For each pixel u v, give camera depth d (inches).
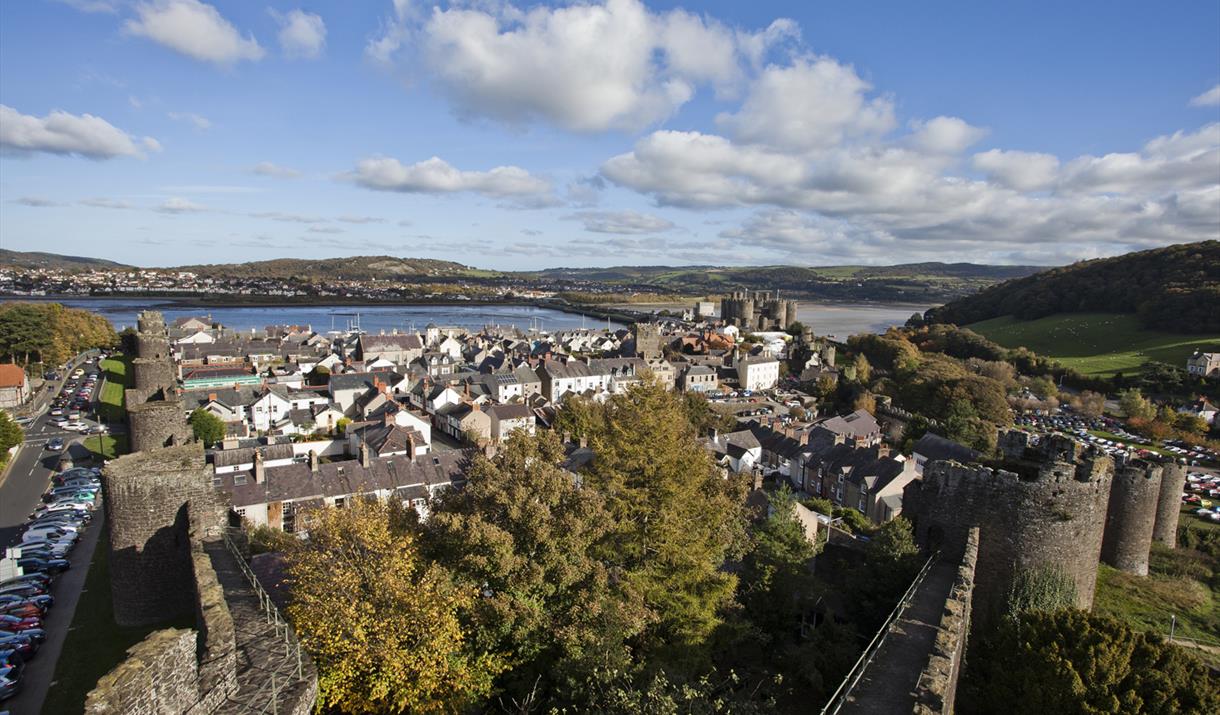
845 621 1259.8
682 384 6402.6
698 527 1328.7
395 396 5002.5
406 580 945.5
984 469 1190.9
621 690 795.4
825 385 5654.5
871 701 794.2
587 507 1113.4
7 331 5191.9
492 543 989.2
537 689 978.1
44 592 1724.9
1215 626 1681.8
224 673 698.2
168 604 1336.1
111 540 1312.7
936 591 1087.6
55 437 3563.0
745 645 1296.8
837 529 2096.5
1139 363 6392.7
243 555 1288.1
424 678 857.5
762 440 3560.5
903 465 2637.8
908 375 5408.5
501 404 4205.2
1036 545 1137.4
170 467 1314.0
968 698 991.0
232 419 3971.5
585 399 4379.9
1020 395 5787.4
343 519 1009.5
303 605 930.1
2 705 1229.7
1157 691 866.8
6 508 2541.8
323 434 3865.7
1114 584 1863.9
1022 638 982.4
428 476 2529.5
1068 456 1249.4
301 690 714.8
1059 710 869.8
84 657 1317.7
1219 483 3462.1
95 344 7017.7
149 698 573.0
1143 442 4584.2
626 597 1101.7
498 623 987.9
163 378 3341.5
